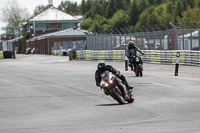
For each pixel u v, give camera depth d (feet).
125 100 131.85
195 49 329.93
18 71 303.89
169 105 125.59
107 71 132.87
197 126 89.86
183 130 85.71
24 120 107.76
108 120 102.47
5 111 125.70
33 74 268.62
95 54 475.31
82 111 120.26
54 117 111.14
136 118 104.27
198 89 165.58
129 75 238.89
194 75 234.58
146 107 123.24
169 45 350.43
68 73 270.46
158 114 109.60
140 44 404.98
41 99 149.89
